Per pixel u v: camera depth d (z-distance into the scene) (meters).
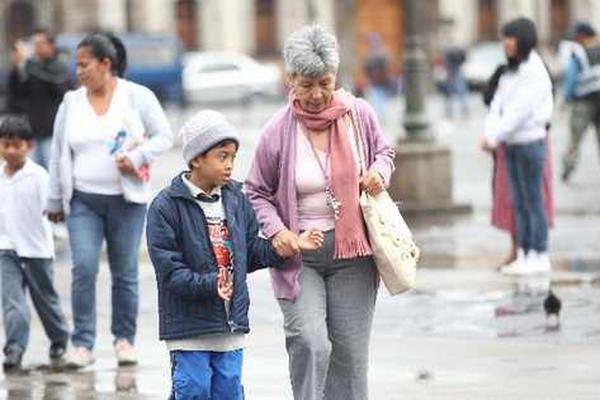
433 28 119.62
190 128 15.42
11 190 22.03
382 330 23.47
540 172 27.56
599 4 129.88
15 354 21.92
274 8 123.06
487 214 38.16
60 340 22.41
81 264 21.48
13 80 36.41
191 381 15.40
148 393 19.94
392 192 38.28
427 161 38.09
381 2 120.88
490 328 23.38
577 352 21.47
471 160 55.62
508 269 28.19
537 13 128.88
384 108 84.94
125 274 21.72
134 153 21.41
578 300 25.45
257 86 103.25
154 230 15.47
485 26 128.50
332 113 15.86
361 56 120.56
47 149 36.41
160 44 84.25
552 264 29.36
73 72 56.38
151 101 21.69
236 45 122.12
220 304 15.40
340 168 15.84
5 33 113.81
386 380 20.00
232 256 15.53
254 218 15.79
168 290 15.41
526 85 27.00
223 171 15.44
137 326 24.53
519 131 27.27
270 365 21.22
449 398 18.92
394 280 15.86
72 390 20.22
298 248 15.51
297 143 15.94
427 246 32.62
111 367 21.64
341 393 16.27
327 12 121.56
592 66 45.16
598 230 34.31
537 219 27.89
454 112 91.25
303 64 15.62
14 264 22.12
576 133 45.41
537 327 23.36
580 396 18.80
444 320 24.14
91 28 114.19
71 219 21.58
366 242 15.86
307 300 15.84
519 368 20.52
